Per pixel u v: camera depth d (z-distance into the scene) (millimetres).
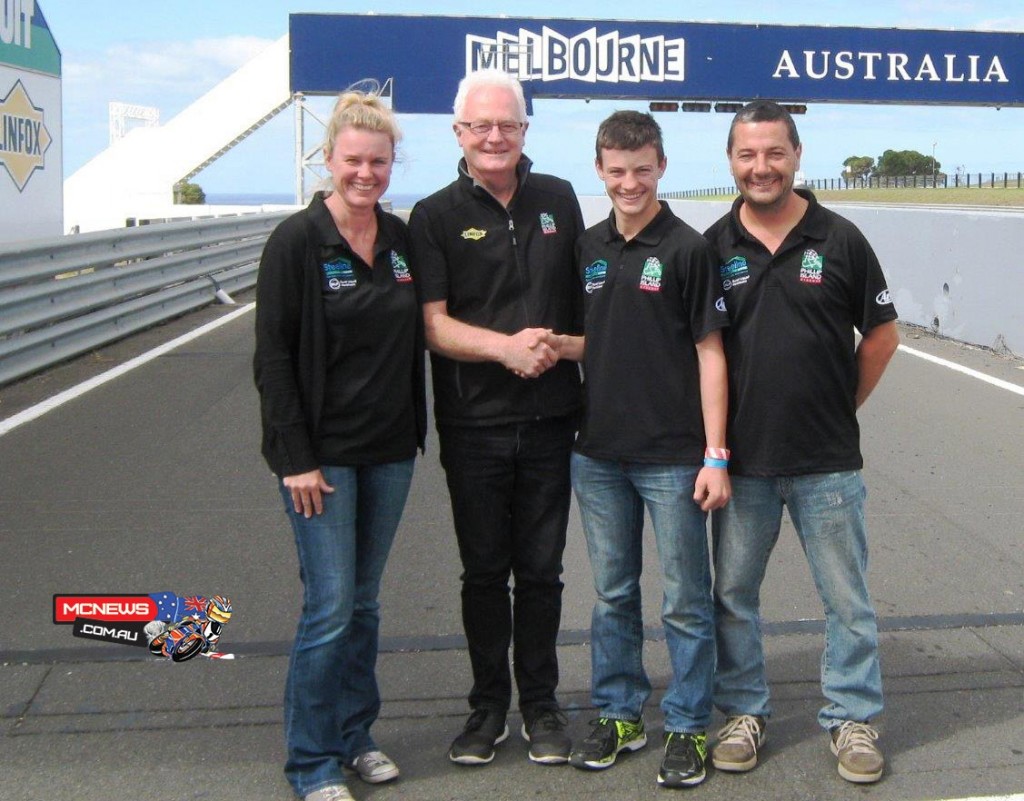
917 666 4211
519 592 3740
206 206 27266
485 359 3451
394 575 5078
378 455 3379
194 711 3895
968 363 9523
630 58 28000
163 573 4984
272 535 5465
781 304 3418
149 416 7578
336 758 3400
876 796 3395
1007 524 5695
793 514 3604
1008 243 9820
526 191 3572
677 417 3455
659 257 3396
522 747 3729
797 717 3883
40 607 4648
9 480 6242
